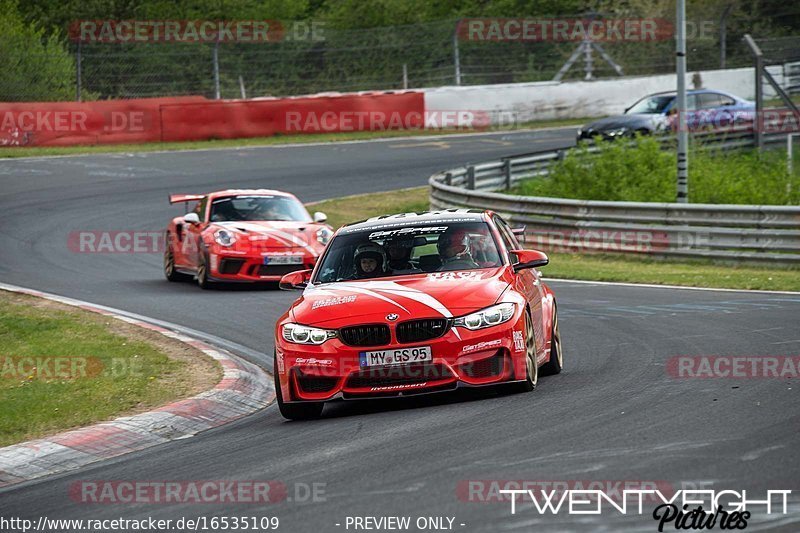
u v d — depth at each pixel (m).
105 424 27.36
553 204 71.62
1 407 29.45
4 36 129.00
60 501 20.77
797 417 23.00
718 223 65.44
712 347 33.97
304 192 95.12
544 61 160.25
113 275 62.59
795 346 33.19
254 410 30.86
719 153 95.31
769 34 164.38
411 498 18.36
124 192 93.62
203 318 46.53
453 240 30.98
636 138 88.81
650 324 40.41
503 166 94.81
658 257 65.88
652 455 20.20
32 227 78.88
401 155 116.38
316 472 21.00
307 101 130.12
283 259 55.47
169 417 28.33
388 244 31.11
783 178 84.94
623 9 176.12
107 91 137.62
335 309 27.73
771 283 52.25
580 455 20.55
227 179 100.88
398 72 159.00
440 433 23.66
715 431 21.98
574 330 40.31
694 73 147.38
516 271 30.47
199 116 126.06
